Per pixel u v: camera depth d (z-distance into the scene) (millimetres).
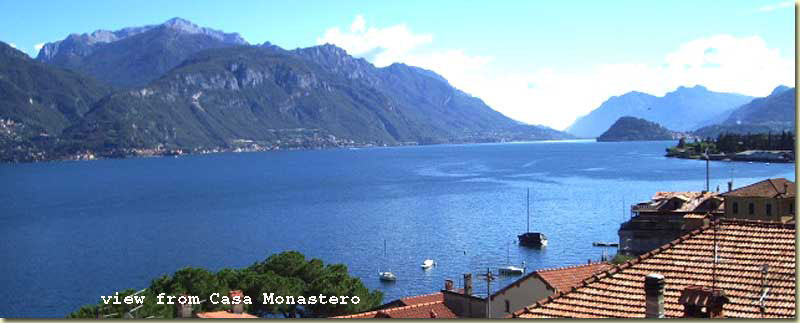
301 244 174500
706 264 30703
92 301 120438
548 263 144750
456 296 66750
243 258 158125
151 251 171250
